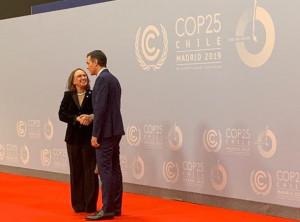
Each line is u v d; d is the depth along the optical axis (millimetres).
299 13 5801
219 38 6508
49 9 9688
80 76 6324
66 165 8711
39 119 9188
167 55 7109
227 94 6453
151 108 7344
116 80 5922
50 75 8914
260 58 6129
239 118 6340
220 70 6516
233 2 6363
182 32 6918
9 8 11633
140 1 7438
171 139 7105
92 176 6355
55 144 8898
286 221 5848
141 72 7465
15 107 9688
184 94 6926
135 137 7590
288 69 5898
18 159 9719
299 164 5824
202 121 6730
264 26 6086
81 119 6199
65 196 7586
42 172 9211
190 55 6832
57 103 8812
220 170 6555
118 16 7762
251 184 6258
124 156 7777
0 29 9852
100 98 5730
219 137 6551
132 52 7578
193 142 6844
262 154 6141
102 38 8008
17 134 9703
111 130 5828
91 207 6387
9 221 5988
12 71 9680
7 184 8688
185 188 6973
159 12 7191
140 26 7457
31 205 6934
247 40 6238
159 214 6285
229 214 6227
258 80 6152
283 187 5965
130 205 6836
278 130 5996
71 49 8508
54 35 8805
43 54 9031
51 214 6359
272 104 6039
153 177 7371
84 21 8281
